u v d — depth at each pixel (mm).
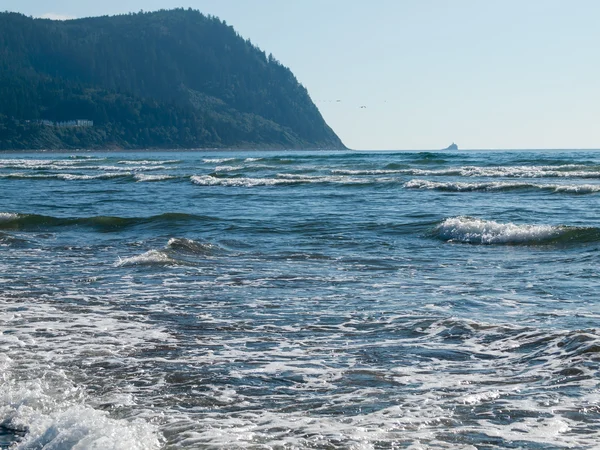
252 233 18781
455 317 9367
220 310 10219
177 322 9531
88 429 5609
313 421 5914
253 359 7754
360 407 6215
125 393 6719
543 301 10227
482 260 14164
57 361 7754
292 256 15164
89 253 16141
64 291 11719
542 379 6750
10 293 11594
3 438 5773
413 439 5488
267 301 10773
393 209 24219
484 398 6328
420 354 7781
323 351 8031
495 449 5285
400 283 11992
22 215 21938
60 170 62938
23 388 6848
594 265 12961
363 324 9219
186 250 15711
